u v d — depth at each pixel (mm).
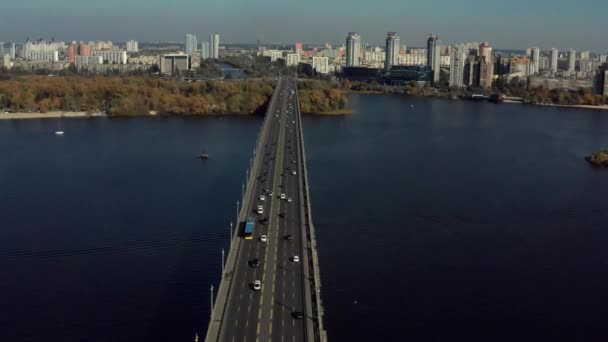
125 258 198750
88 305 169375
